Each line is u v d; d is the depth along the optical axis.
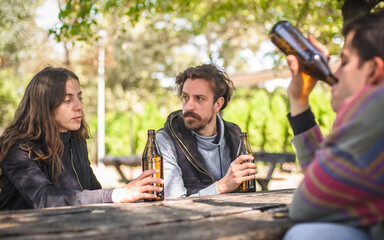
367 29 1.06
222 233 0.94
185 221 1.15
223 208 1.38
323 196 0.95
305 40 1.34
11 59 15.85
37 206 1.83
